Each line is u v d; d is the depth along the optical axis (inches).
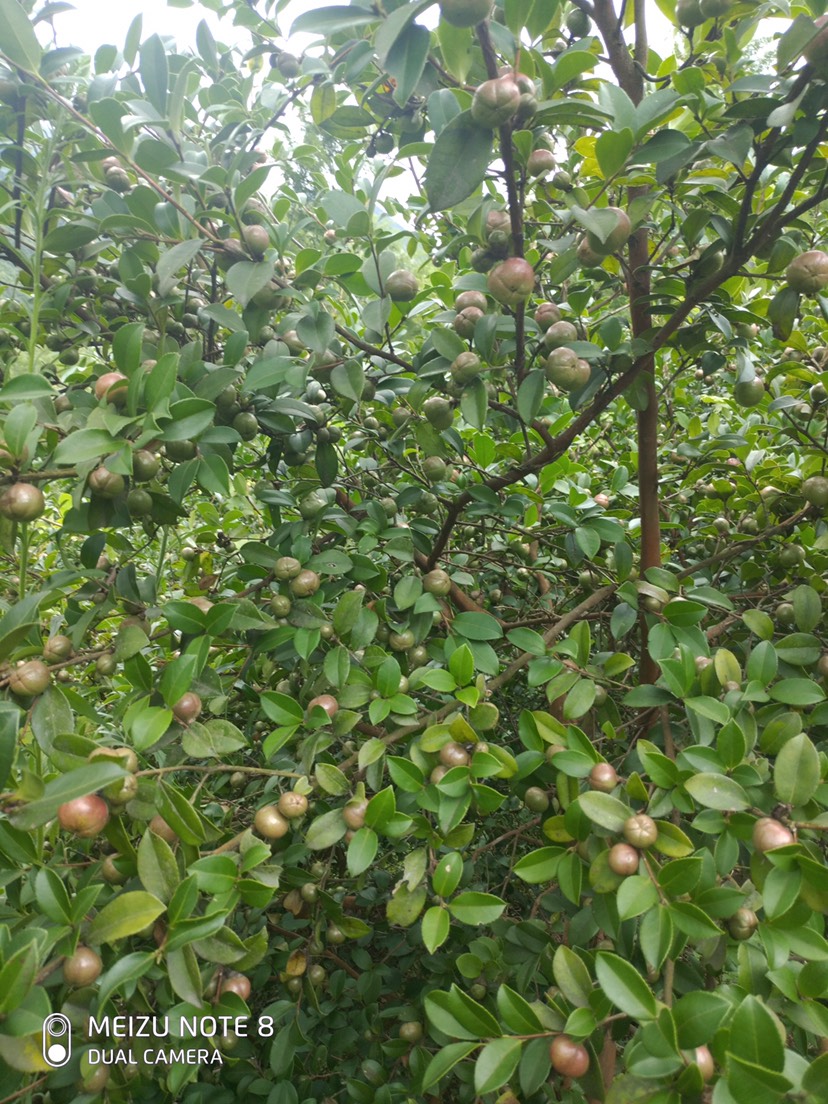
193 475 64.1
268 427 78.0
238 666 102.2
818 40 49.7
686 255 94.1
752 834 47.7
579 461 132.8
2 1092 44.3
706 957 49.0
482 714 59.6
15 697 50.4
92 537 67.0
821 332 111.7
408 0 51.9
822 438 88.7
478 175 49.4
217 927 43.3
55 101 68.9
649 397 80.7
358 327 126.7
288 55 90.0
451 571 103.5
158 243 80.8
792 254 64.4
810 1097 35.2
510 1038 44.4
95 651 59.6
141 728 50.3
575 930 57.8
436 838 56.7
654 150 57.3
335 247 111.2
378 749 59.9
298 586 69.8
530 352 80.9
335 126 88.1
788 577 90.4
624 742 82.2
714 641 90.9
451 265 110.3
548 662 66.6
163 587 128.0
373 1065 76.8
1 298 90.7
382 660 67.2
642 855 47.9
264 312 76.3
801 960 46.3
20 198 77.7
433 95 64.1
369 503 85.0
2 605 57.9
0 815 46.9
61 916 42.3
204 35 94.3
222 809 93.5
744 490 96.7
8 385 51.5
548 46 82.7
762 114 57.4
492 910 52.4
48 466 60.2
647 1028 38.6
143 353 77.3
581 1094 51.7
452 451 85.6
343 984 89.8
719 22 70.1
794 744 48.8
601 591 81.2
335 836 55.9
